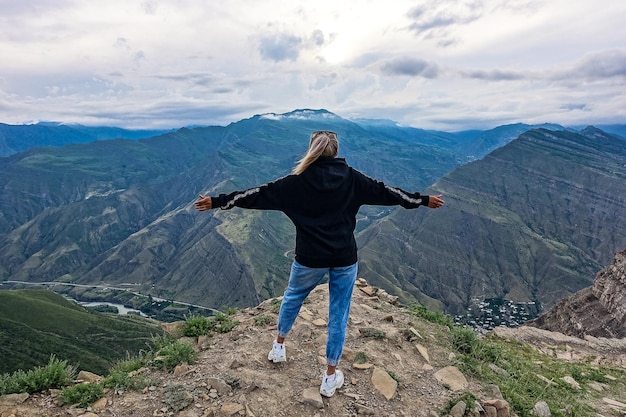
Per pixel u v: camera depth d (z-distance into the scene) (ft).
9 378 8.28
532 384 10.82
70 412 7.51
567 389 11.91
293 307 8.46
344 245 7.53
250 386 8.21
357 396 8.28
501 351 12.92
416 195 7.97
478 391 9.06
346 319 8.09
